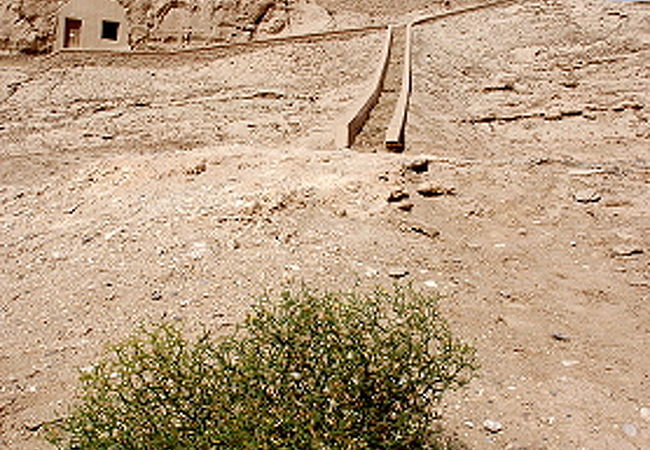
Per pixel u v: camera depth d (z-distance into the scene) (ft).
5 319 16.65
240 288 17.92
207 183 29.50
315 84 73.92
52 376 13.70
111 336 15.44
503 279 21.35
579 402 13.24
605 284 21.17
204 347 8.78
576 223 27.96
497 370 14.52
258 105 65.31
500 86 67.97
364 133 49.16
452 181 31.86
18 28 105.09
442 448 11.30
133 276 18.99
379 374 8.30
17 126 60.54
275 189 26.55
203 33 112.98
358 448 7.64
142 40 111.45
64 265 20.61
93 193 30.66
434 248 23.43
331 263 20.15
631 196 30.81
